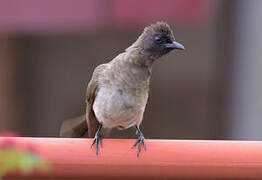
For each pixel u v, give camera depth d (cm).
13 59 1574
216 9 1495
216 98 1597
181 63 1639
